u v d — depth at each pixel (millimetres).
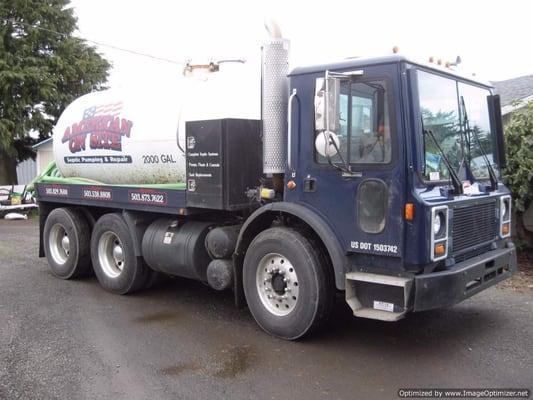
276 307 5277
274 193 5430
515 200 8000
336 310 6117
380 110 4523
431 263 4480
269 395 4070
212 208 5695
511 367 4484
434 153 4652
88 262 8031
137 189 6688
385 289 4570
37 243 11984
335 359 4727
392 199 4484
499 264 5293
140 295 7105
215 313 6215
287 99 5316
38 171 22172
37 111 21594
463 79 5230
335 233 4852
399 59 4434
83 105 8031
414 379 4289
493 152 5734
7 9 21094
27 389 4242
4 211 18938
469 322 5668
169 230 6438
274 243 5152
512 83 15266
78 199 7781
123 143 6938
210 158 5672
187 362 4742
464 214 4848
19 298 7012
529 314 5926
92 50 23891
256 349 5012
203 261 6102
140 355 4926
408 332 5387
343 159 4742
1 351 5062
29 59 20922
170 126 6418
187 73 6734
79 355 4941
